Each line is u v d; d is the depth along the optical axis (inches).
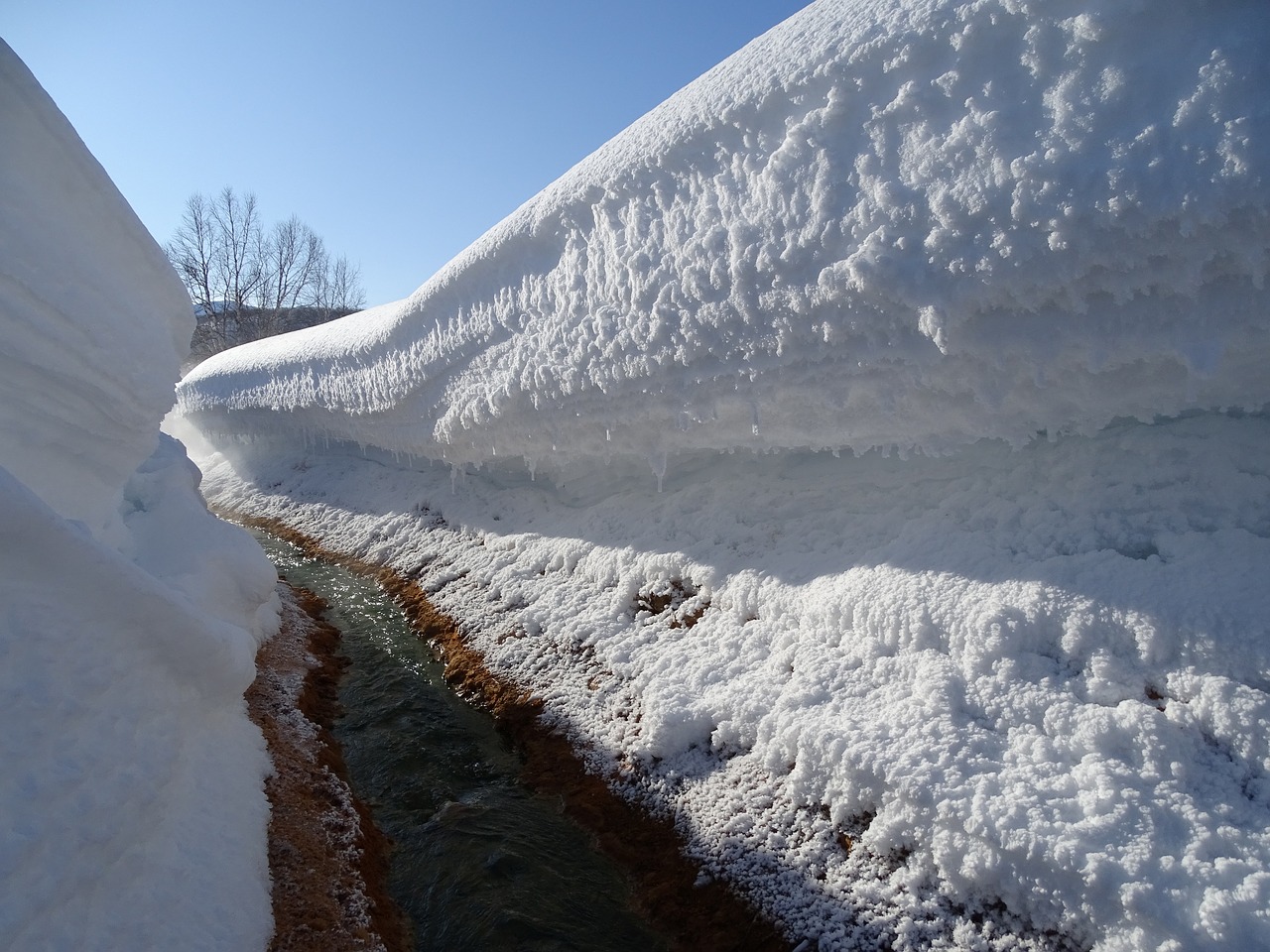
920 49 125.5
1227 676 105.6
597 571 209.0
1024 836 100.0
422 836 146.5
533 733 174.4
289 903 116.5
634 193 178.9
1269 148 94.0
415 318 272.7
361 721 186.4
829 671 141.6
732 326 157.9
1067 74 111.1
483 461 278.1
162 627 102.6
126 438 139.6
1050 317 118.9
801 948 112.0
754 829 129.0
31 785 76.3
